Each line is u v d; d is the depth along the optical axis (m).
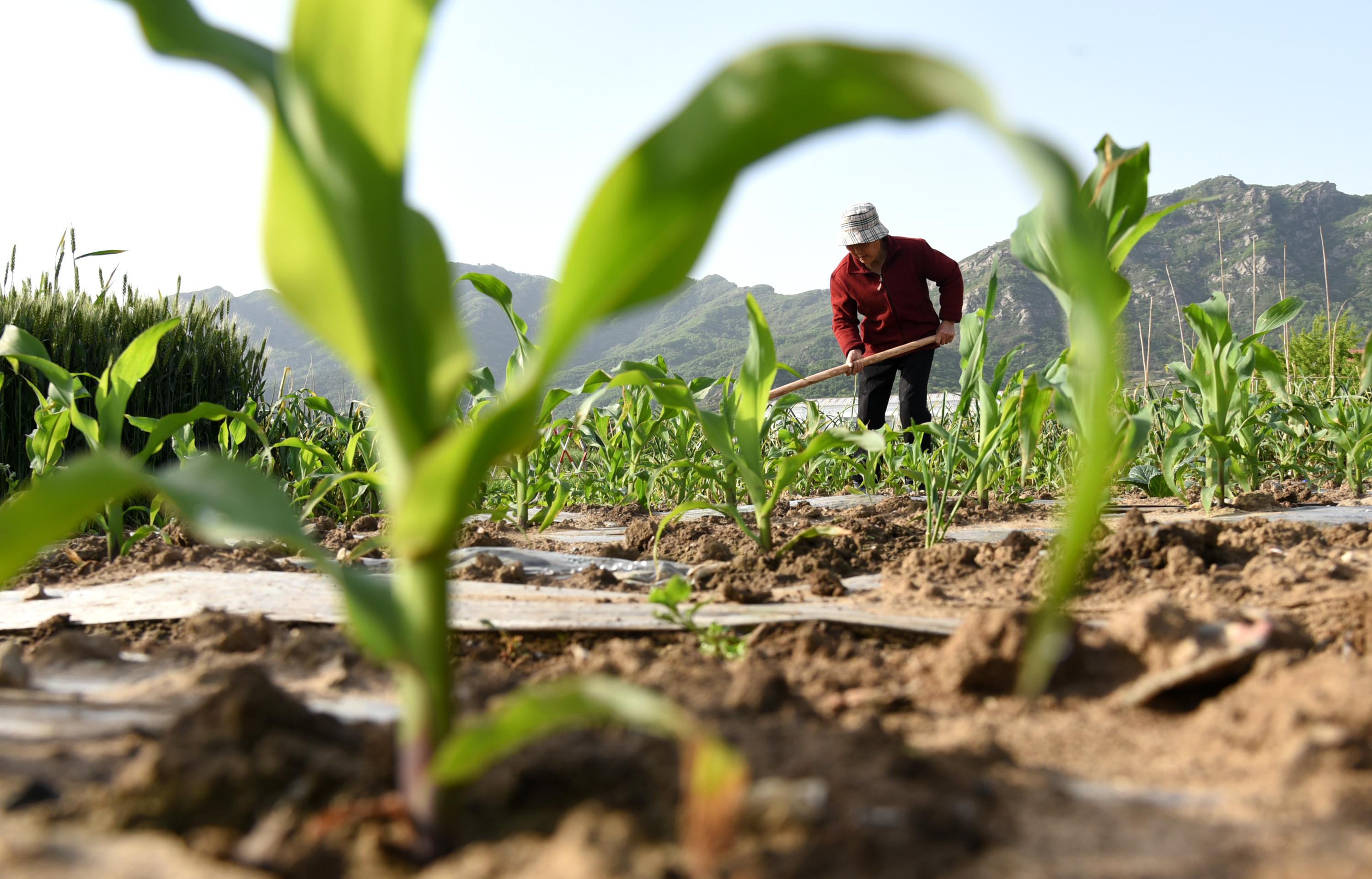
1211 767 1.11
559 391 3.34
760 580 2.68
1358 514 3.90
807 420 6.37
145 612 2.24
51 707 1.38
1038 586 2.34
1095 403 0.54
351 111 0.80
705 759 0.67
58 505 0.76
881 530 3.70
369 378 0.87
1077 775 1.11
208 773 0.98
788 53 0.65
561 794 1.01
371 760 1.01
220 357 5.96
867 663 1.67
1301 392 6.72
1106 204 1.79
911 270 6.34
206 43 0.84
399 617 0.87
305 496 4.15
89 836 0.90
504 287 3.61
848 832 0.85
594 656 1.74
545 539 4.03
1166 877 0.82
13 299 5.24
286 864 0.85
